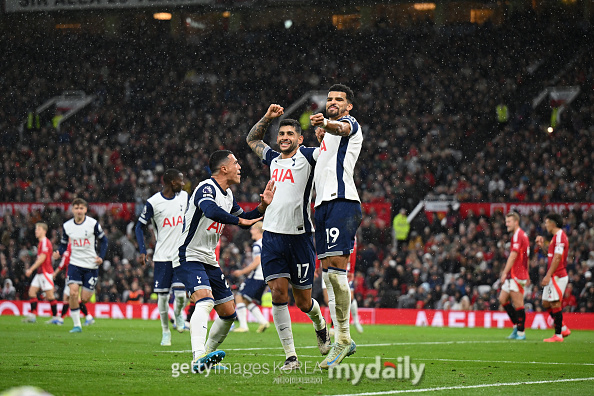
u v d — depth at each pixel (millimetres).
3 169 34469
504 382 7242
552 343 13859
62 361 8703
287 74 37219
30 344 11461
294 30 37500
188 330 15594
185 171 33188
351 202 7449
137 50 38438
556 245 14594
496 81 34625
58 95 38500
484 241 25031
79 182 32969
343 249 7352
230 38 37906
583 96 33469
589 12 34000
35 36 38750
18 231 28078
